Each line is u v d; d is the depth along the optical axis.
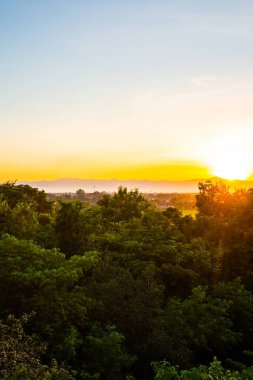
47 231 32.72
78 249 29.59
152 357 20.09
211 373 13.95
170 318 22.16
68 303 19.69
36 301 18.89
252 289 33.44
